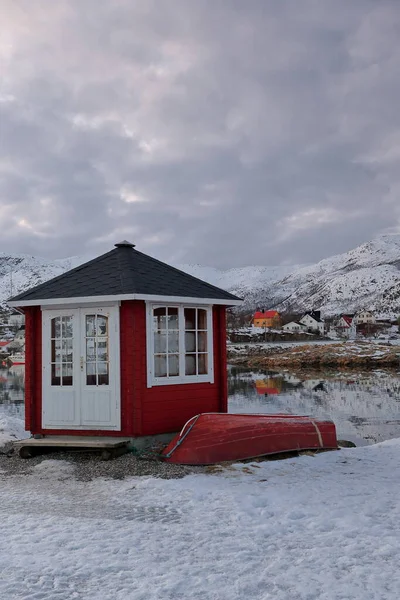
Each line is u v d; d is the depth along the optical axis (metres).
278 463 9.80
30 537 6.25
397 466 9.83
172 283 11.50
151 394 10.76
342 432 19.95
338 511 7.06
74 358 11.09
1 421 14.51
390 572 5.22
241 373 57.22
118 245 12.53
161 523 6.76
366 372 56.91
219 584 5.01
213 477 8.90
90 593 4.85
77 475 9.31
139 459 10.03
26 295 11.34
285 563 5.46
